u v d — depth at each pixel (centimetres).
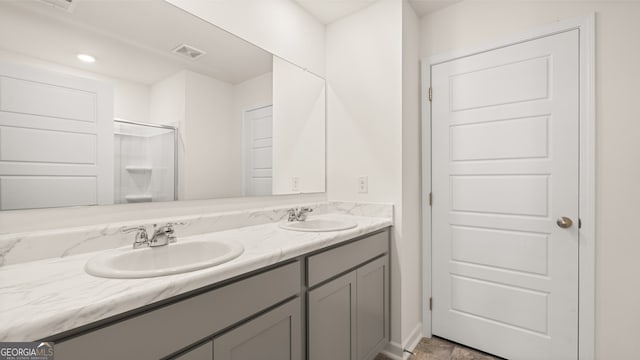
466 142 190
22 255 91
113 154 114
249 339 94
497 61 179
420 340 200
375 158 193
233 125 158
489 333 182
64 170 102
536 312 166
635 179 141
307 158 204
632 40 142
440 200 200
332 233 137
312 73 208
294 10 194
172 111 132
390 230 185
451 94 195
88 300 63
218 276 83
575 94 155
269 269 103
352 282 146
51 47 99
